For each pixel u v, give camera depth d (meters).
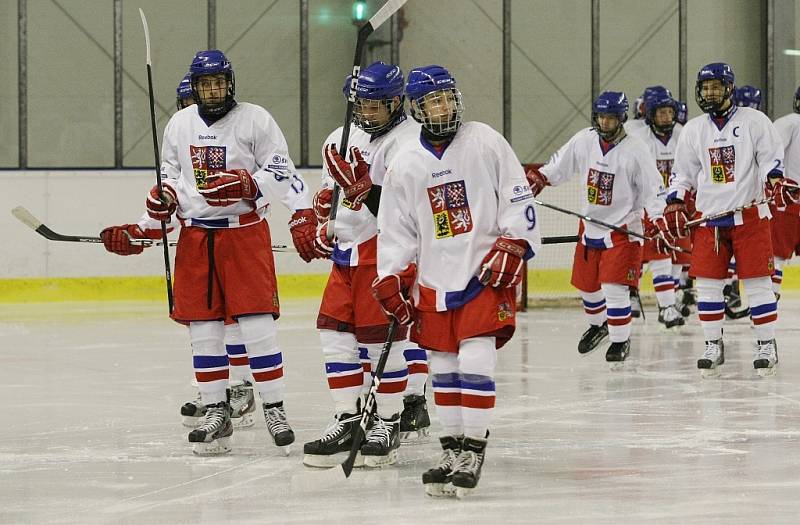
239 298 14.11
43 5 36.91
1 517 11.20
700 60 40.97
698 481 12.60
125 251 15.63
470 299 11.62
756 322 20.81
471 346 11.71
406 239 11.93
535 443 14.90
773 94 40.75
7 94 36.84
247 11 38.28
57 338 27.16
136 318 31.19
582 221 22.25
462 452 12.02
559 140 40.69
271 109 38.72
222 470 13.34
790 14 40.50
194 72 14.06
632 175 21.66
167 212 14.24
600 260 22.06
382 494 12.05
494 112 40.22
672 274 31.09
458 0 39.66
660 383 20.16
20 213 15.51
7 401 18.75
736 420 16.52
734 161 20.11
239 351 16.33
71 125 37.31
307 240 14.06
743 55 41.09
